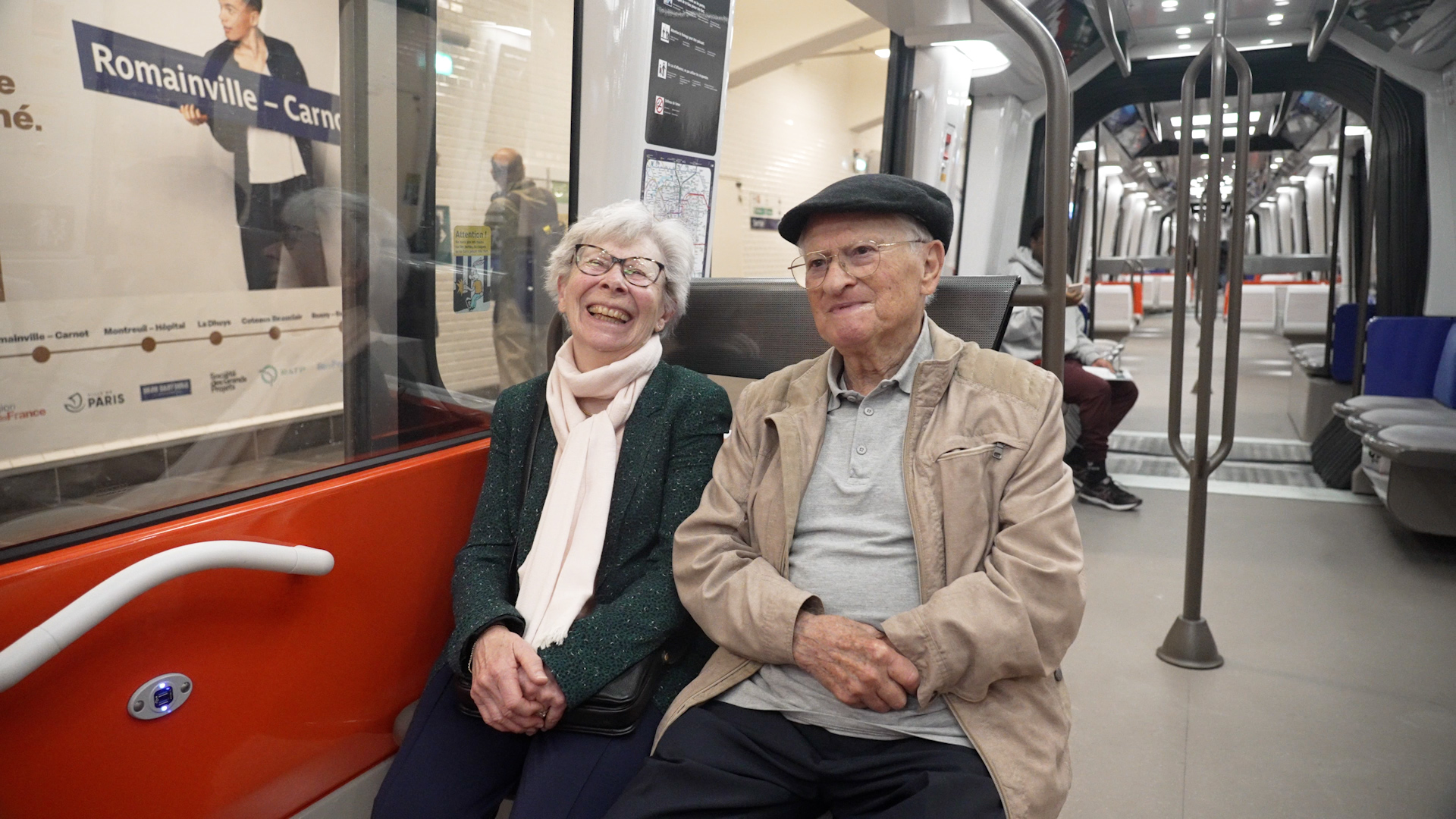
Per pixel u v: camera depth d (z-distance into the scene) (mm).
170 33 1403
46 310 1291
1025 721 1375
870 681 1340
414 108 1796
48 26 1270
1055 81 1735
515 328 2123
